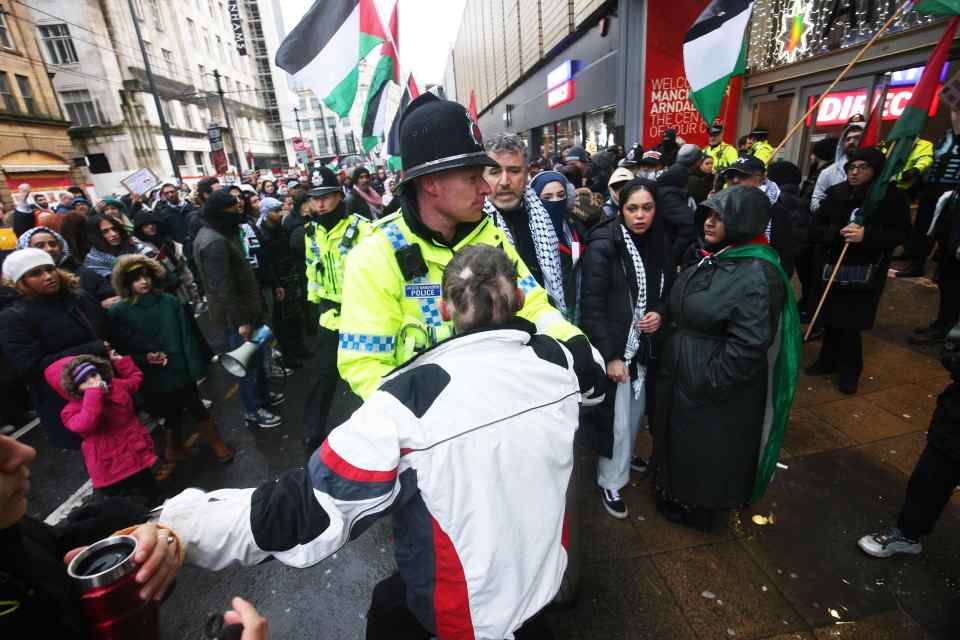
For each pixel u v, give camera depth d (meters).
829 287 3.43
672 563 2.27
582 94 14.18
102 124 28.39
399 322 1.36
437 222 1.34
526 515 1.02
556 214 2.61
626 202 2.35
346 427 0.94
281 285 4.86
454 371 0.98
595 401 1.37
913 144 2.99
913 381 3.60
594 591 2.14
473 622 1.02
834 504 2.55
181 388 3.16
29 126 22.02
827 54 6.65
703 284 2.11
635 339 2.37
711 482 2.25
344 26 4.09
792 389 2.12
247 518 0.87
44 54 27.00
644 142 10.55
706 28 4.13
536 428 1.01
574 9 13.77
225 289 3.42
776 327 1.98
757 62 8.12
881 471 2.75
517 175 2.19
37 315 2.53
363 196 6.50
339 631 2.11
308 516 0.89
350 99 4.24
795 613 1.98
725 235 2.05
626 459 2.53
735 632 1.93
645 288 2.40
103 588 0.68
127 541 0.77
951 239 3.81
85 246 4.39
